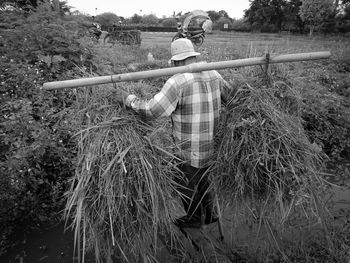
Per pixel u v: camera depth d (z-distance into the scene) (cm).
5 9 494
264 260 251
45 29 451
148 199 206
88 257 262
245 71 236
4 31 438
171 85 208
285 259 247
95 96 220
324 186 244
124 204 200
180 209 247
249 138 214
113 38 1295
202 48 673
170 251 260
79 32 527
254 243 267
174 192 238
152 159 209
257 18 3788
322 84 591
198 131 222
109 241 212
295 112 236
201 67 199
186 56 217
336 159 431
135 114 219
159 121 238
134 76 200
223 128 231
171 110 212
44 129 324
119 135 206
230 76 246
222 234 271
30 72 386
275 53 241
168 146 225
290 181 216
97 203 202
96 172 200
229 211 250
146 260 219
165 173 218
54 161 331
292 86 233
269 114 214
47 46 446
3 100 346
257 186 223
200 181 244
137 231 211
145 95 235
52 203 321
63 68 437
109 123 209
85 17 562
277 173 217
